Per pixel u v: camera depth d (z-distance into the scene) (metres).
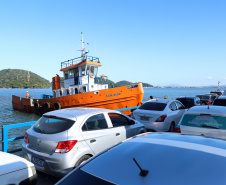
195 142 2.37
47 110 21.34
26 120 21.38
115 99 16.92
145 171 1.76
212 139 2.61
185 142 2.36
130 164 1.93
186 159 1.93
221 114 5.01
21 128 16.09
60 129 4.24
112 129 5.16
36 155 4.23
